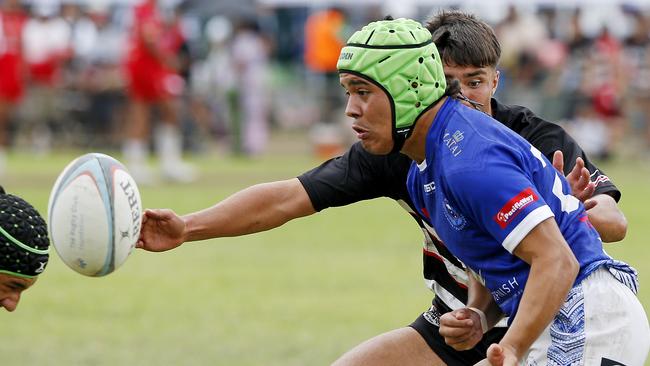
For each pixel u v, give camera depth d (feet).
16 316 113.39
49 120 269.23
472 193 51.72
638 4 279.90
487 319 56.44
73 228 53.62
